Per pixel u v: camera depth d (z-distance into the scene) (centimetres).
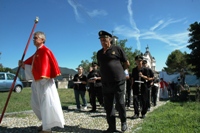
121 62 536
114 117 519
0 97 1323
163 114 734
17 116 714
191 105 1003
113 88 511
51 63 460
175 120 613
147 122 603
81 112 843
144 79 701
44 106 455
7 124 588
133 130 526
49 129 464
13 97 1338
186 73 5056
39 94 464
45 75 443
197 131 500
